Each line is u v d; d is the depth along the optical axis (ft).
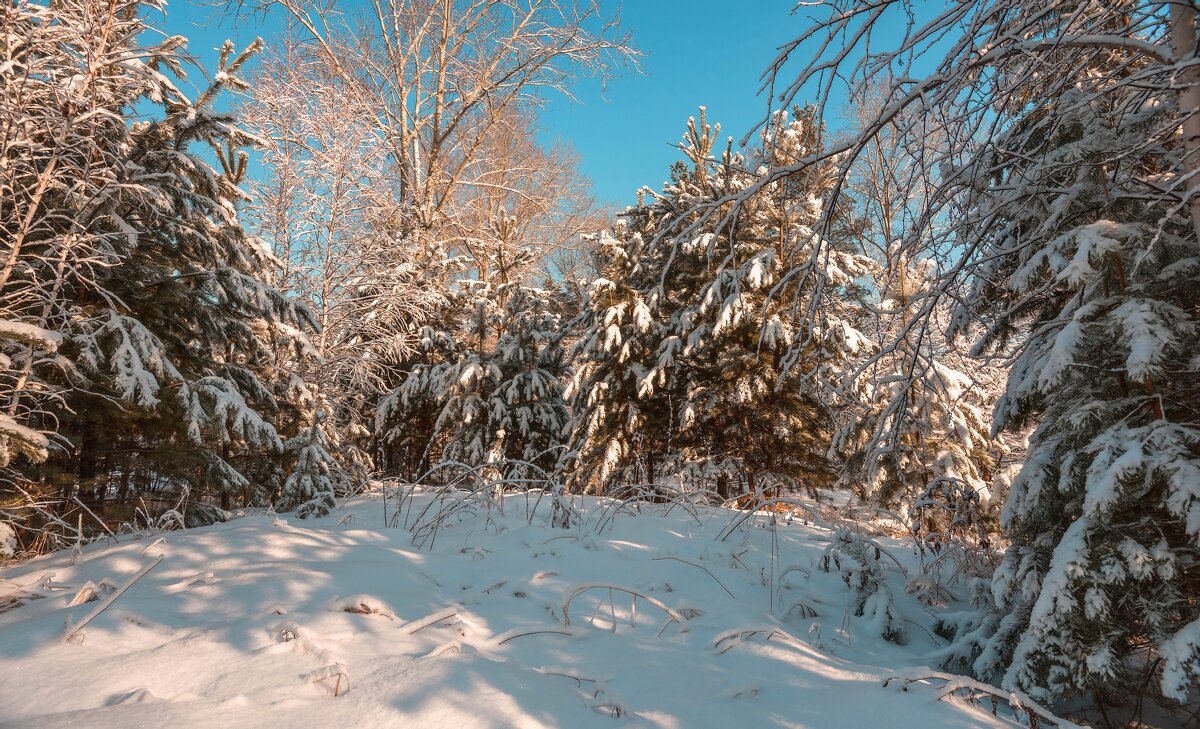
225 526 17.54
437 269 53.36
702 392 34.24
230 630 9.38
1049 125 12.62
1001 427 13.62
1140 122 12.16
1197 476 8.70
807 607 13.17
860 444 25.77
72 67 18.37
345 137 41.24
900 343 14.24
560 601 12.03
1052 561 9.93
